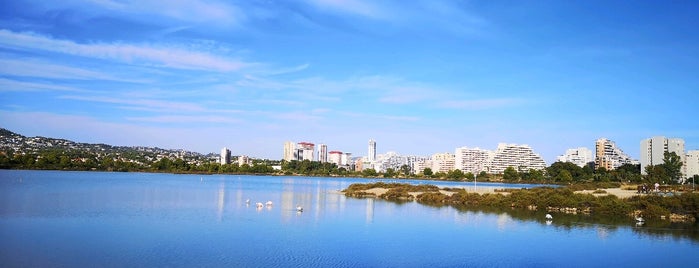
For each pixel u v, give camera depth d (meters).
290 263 59.72
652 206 106.88
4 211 95.38
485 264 62.12
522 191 152.38
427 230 86.06
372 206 128.62
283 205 126.50
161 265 56.72
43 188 159.38
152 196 142.38
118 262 57.50
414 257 64.69
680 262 64.50
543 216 107.31
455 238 78.50
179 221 89.38
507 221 98.75
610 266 62.28
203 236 74.62
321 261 61.25
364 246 70.69
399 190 175.50
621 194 155.88
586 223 96.31
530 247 72.31
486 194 148.75
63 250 62.44
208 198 142.00
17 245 64.31
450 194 162.62
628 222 98.25
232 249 66.00
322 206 126.50
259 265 58.25
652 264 63.47
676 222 99.00
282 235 77.69
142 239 70.81
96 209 103.62
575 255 67.56
